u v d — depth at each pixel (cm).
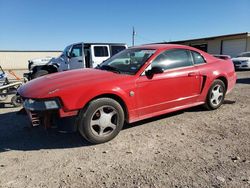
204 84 562
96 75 452
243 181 307
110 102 423
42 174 334
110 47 1136
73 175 330
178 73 511
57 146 423
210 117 556
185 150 396
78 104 396
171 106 512
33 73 1062
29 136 472
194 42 3059
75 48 1152
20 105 727
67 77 449
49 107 388
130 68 481
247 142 421
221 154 380
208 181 309
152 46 532
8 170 346
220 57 665
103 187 301
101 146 418
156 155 381
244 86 984
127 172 334
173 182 308
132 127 501
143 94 462
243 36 2448
